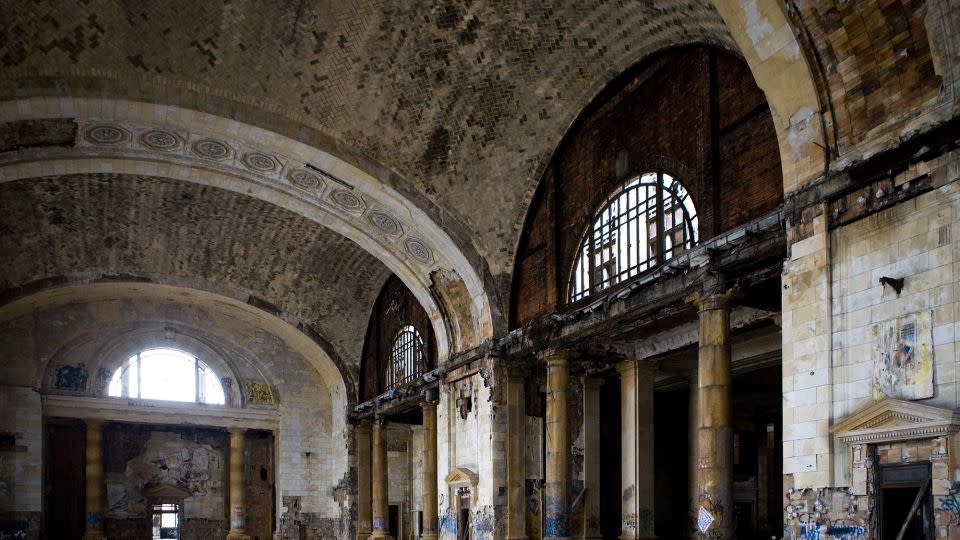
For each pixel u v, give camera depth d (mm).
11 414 33750
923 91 12422
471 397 25906
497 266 24922
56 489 35906
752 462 32250
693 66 18234
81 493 36375
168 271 33812
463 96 22094
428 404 28875
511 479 23984
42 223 29797
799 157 14188
